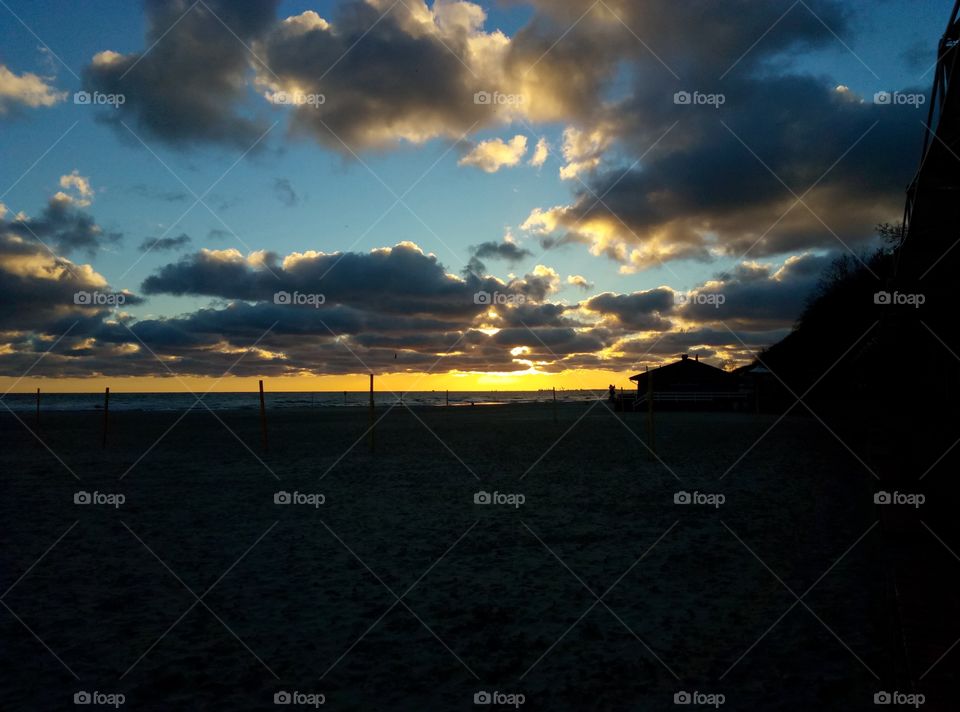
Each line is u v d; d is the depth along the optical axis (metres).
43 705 3.73
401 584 6.02
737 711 3.57
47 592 5.84
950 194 5.81
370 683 4.01
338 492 11.20
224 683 4.02
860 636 4.61
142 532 8.27
